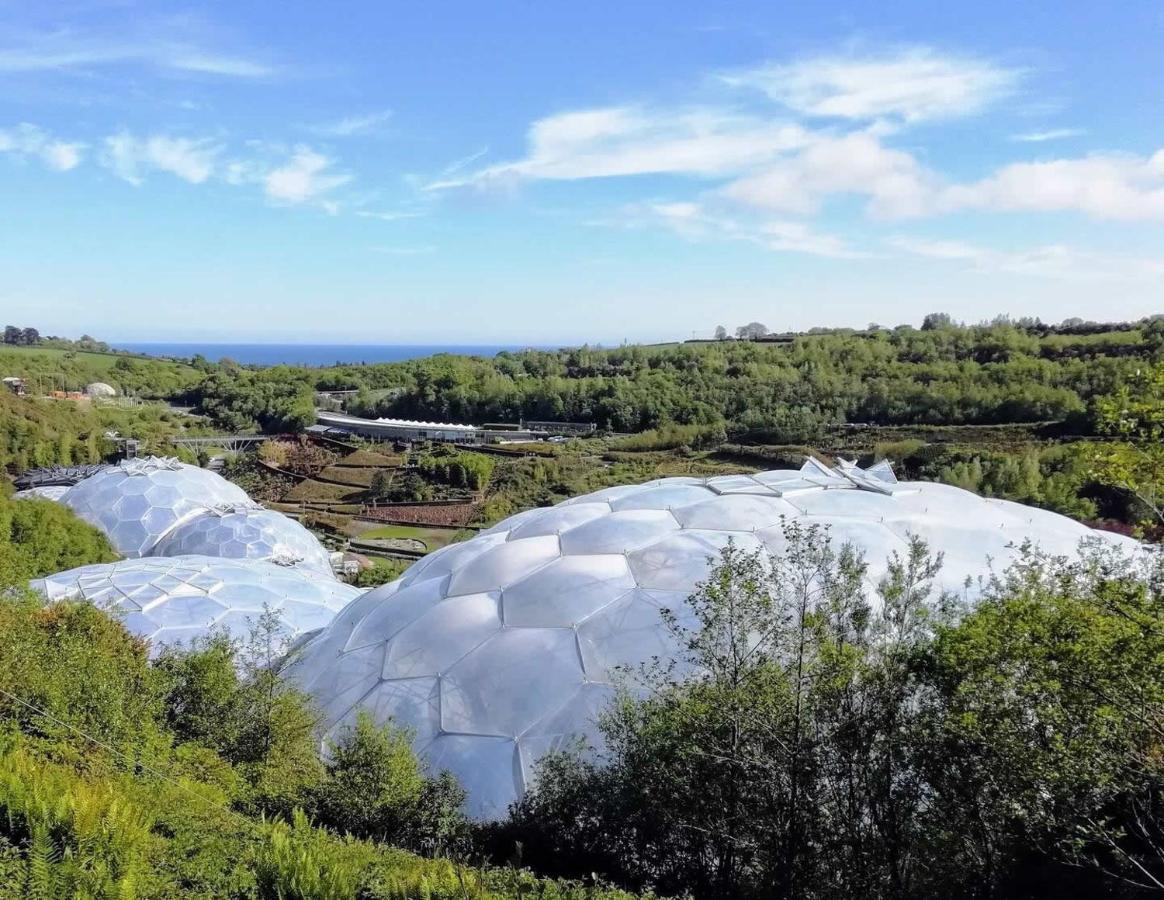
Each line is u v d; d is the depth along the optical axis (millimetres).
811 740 8727
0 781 8797
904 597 10609
